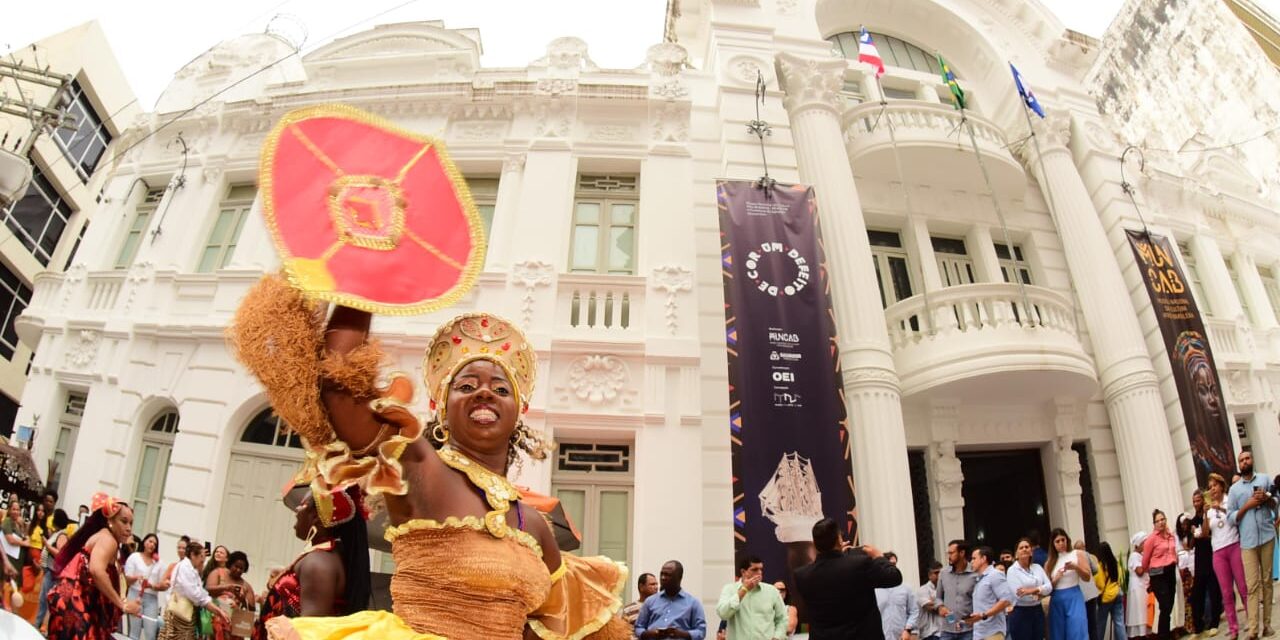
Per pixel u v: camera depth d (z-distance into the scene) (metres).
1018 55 15.23
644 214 10.75
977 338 10.83
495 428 2.04
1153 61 21.98
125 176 12.69
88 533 5.24
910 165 12.71
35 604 7.63
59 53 19.03
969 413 11.51
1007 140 13.16
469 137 11.54
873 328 10.27
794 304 9.76
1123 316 12.07
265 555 9.43
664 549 8.76
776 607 6.11
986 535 12.86
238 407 9.98
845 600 4.50
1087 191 14.12
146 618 7.51
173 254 11.50
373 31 12.79
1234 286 15.52
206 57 13.46
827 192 11.16
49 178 19.14
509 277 10.21
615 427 9.38
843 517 8.70
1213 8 20.20
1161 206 15.02
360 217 1.77
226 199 12.13
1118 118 22.94
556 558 2.09
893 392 9.94
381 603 3.02
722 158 11.55
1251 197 17.36
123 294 11.26
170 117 12.73
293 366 1.56
